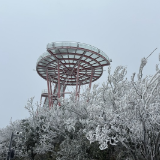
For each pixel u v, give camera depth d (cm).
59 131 1492
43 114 1847
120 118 916
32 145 1672
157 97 989
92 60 2567
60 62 2720
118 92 1195
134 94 941
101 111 1024
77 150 1188
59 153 1293
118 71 1202
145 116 868
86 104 1330
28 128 1773
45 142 1520
